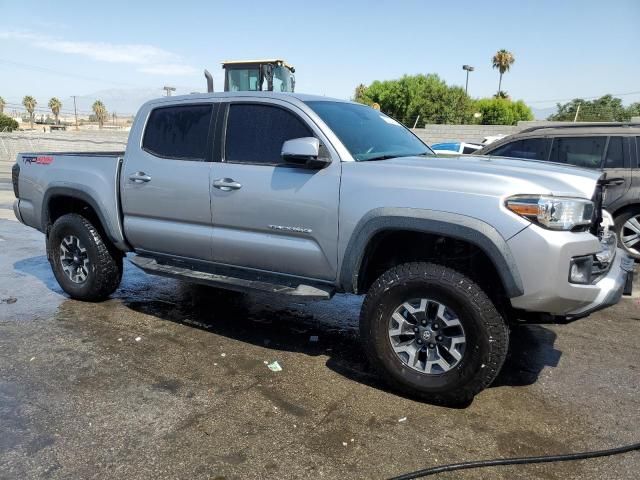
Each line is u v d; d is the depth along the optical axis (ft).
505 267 10.39
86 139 110.22
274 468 9.10
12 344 14.30
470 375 10.77
